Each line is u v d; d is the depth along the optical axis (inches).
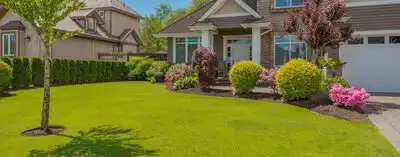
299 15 453.4
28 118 294.8
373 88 497.0
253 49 598.5
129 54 935.7
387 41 486.6
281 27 617.3
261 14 639.1
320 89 391.5
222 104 367.2
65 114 312.8
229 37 702.5
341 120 282.4
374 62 495.2
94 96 455.8
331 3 415.8
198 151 190.1
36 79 602.2
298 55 604.7
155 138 219.8
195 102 383.6
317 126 255.8
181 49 747.4
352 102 317.7
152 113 311.9
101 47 1041.5
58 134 234.5
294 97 370.6
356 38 443.2
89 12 992.9
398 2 467.2
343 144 205.2
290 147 198.4
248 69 433.1
